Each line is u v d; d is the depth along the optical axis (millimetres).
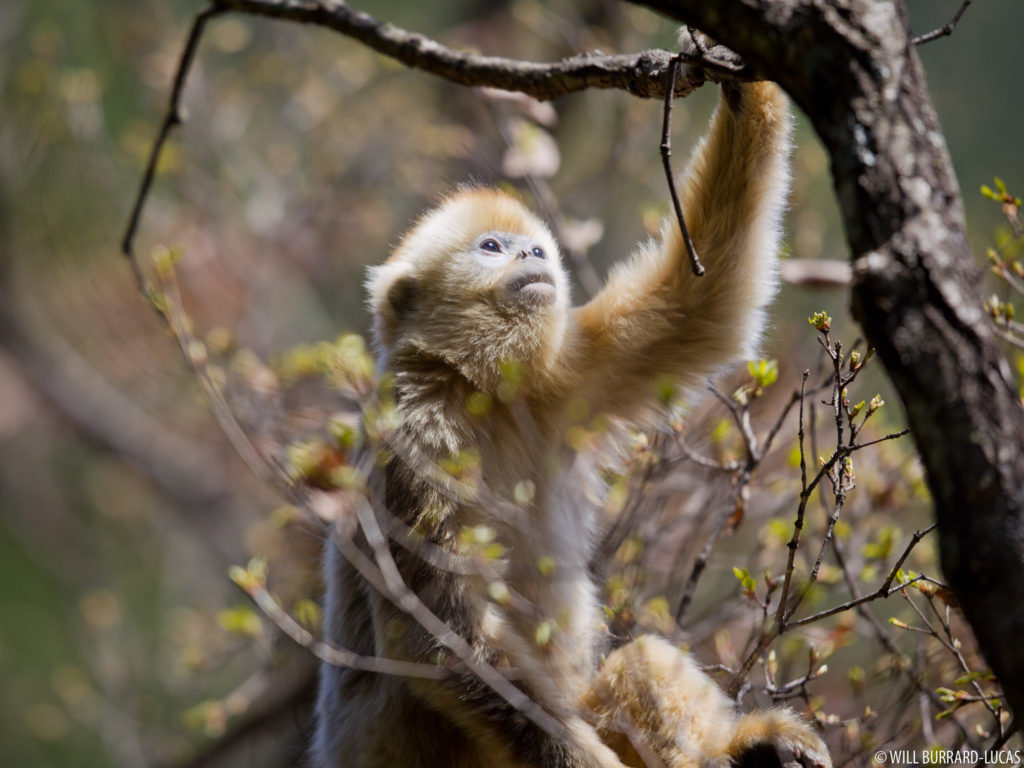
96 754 23234
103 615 19344
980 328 4262
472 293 9117
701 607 11633
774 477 10516
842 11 4625
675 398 9070
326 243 20375
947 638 7977
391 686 8516
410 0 24625
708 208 8664
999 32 26406
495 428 9070
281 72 20328
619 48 16734
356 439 9047
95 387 23547
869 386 12891
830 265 10867
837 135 4578
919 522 11273
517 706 7379
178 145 19594
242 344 18469
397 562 8227
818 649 8430
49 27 21812
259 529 16062
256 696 12188
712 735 7750
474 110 17047
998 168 25328
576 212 15219
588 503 9547
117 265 19594
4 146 20688
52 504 25219
